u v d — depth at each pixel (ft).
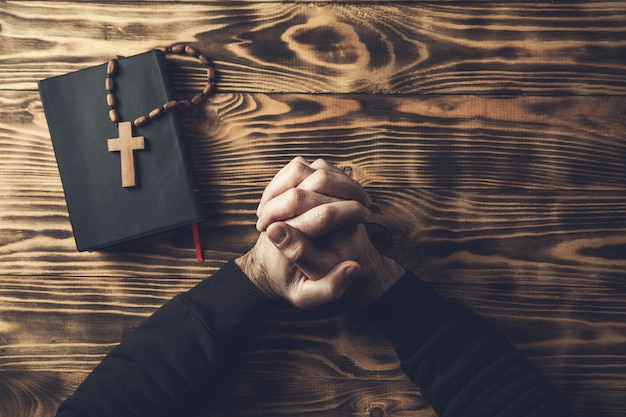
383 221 3.21
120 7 3.26
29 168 3.24
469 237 3.20
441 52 3.24
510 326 3.18
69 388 3.19
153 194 3.10
